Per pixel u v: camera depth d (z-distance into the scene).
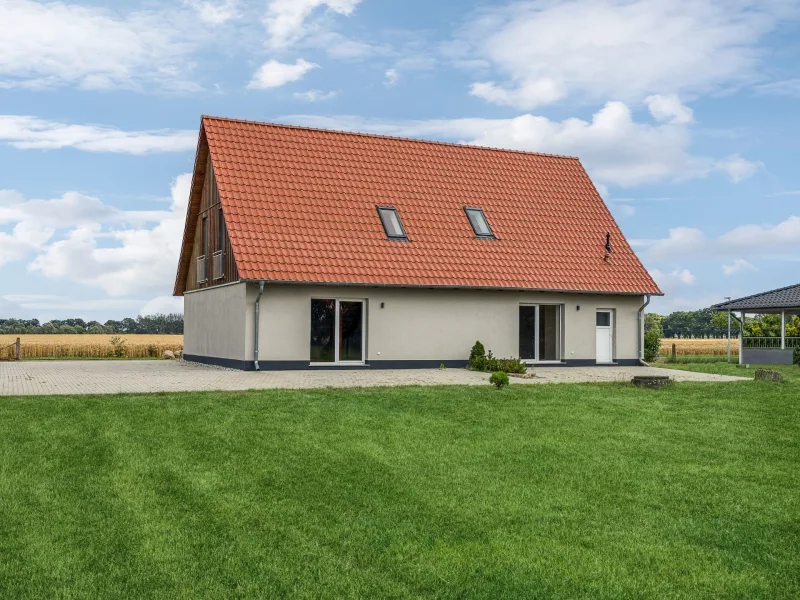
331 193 23.45
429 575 6.45
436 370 22.23
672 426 12.76
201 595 6.03
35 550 6.86
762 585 6.37
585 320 25.50
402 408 13.80
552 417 13.31
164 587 6.17
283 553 6.90
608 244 26.36
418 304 22.92
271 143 24.14
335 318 22.12
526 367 24.19
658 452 10.92
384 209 23.77
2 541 7.07
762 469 10.06
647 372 23.09
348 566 6.62
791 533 7.67
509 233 25.23
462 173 26.59
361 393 15.44
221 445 10.68
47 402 13.57
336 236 22.25
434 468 9.81
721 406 14.84
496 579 6.39
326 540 7.24
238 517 7.82
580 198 28.05
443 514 8.04
